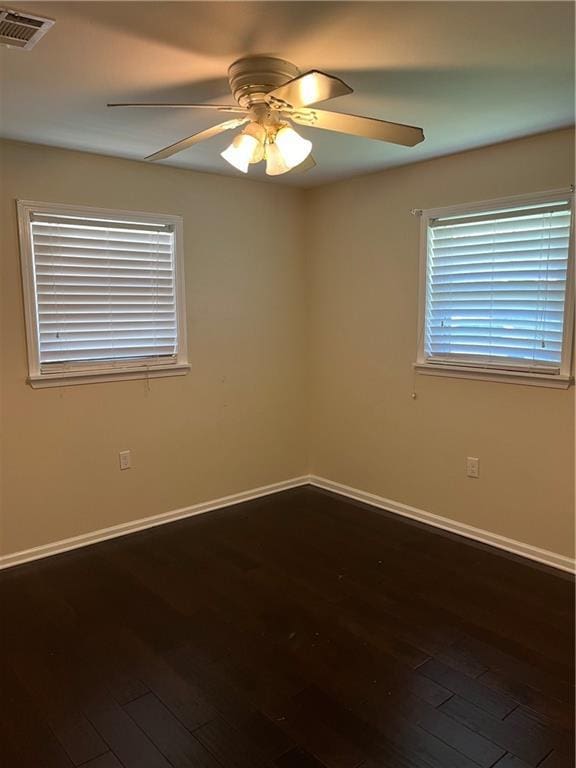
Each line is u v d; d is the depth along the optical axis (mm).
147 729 1979
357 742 1908
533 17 1688
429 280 3602
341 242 4133
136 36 1784
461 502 3570
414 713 2039
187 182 3715
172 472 3857
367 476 4168
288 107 1965
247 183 4020
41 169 3123
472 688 2164
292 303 4395
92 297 3404
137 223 3512
